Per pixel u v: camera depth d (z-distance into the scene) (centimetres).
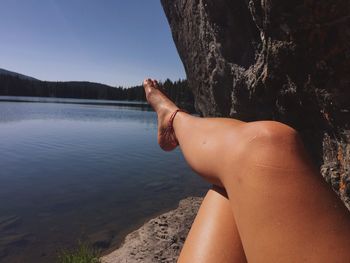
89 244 619
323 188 80
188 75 455
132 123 3769
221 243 103
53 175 1195
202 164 114
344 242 71
